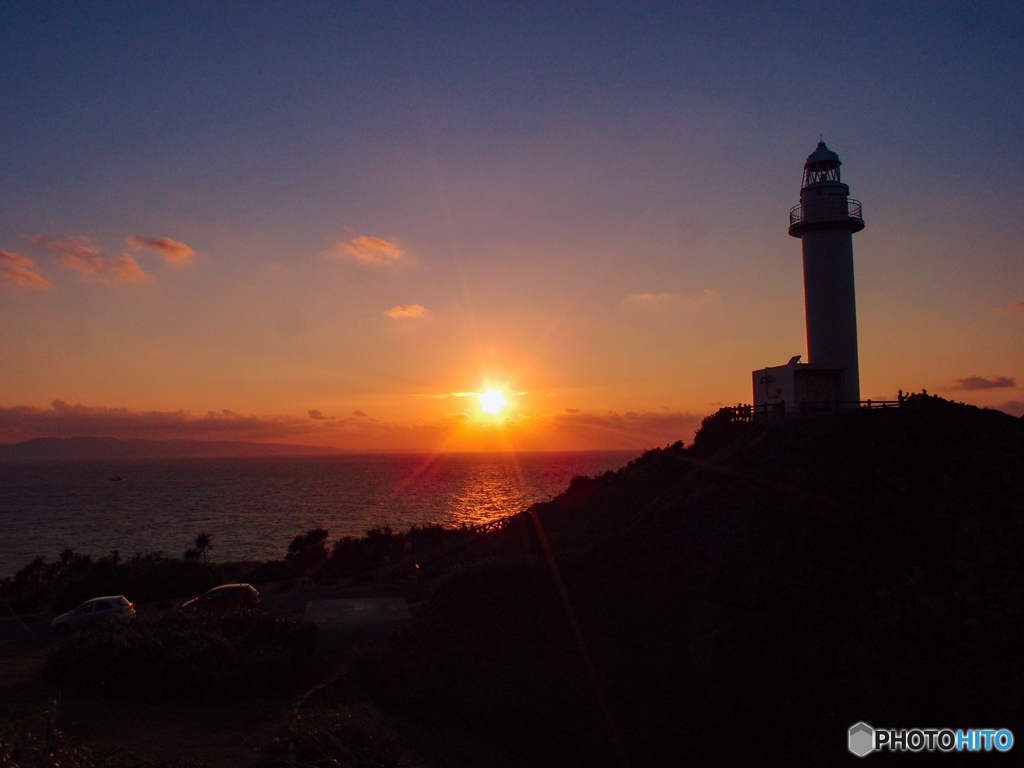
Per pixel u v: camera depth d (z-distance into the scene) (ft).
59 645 60.49
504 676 65.41
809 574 69.21
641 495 100.73
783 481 80.74
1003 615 59.21
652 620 71.15
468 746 56.65
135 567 157.48
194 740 46.26
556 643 68.85
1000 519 67.00
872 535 70.85
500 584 75.05
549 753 58.90
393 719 56.90
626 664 66.85
